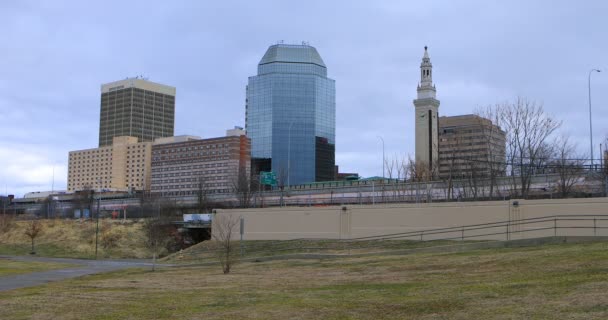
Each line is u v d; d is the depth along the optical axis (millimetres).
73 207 141625
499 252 27969
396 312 13836
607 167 53500
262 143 173125
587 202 38594
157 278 28812
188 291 20641
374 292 17859
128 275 33562
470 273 21219
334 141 181625
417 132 152375
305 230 54375
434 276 21328
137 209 115500
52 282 29828
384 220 49156
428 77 154875
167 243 78938
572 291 14594
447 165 87312
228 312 14961
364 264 29203
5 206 157125
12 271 39719
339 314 13977
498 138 67250
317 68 177625
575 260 20875
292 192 107250
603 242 27781
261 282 23344
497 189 60500
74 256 73375
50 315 15445
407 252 35250
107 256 73438
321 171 175125
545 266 20406
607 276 16609
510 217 41906
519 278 18359
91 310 16125
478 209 43719
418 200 68812
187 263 46125
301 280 23422
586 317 11523
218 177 174125
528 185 56031
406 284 19547
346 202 85625
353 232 50906
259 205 98000
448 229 44625
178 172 187000
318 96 176000
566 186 58812
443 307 13977
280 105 172375
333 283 21422
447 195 68250
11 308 16812
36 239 87375
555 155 61438
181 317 14453
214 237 53875
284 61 174125
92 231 85938
